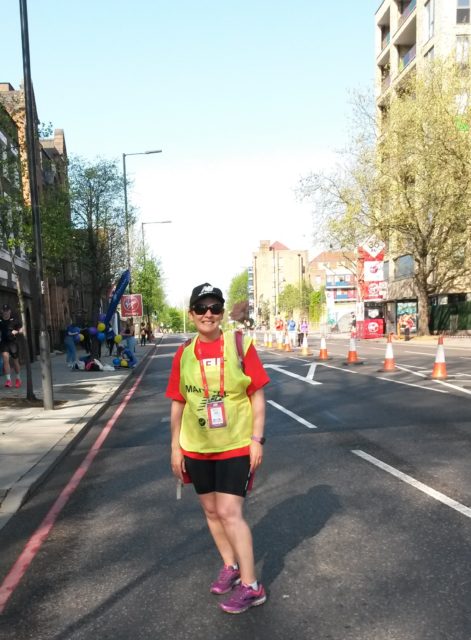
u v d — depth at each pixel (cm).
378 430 740
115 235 2873
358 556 356
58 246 1223
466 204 2712
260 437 297
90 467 613
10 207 1049
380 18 4422
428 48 3484
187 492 509
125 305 2816
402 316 3809
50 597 320
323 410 912
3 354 1337
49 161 2636
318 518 426
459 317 3388
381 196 3081
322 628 276
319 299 8625
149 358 2703
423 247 3089
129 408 1048
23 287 2233
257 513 443
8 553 386
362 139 3062
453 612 286
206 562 359
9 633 284
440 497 463
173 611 299
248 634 273
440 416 821
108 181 2684
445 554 354
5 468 579
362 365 1692
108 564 362
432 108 2595
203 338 299
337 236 3183
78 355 3039
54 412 932
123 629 283
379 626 276
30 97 941
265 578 332
